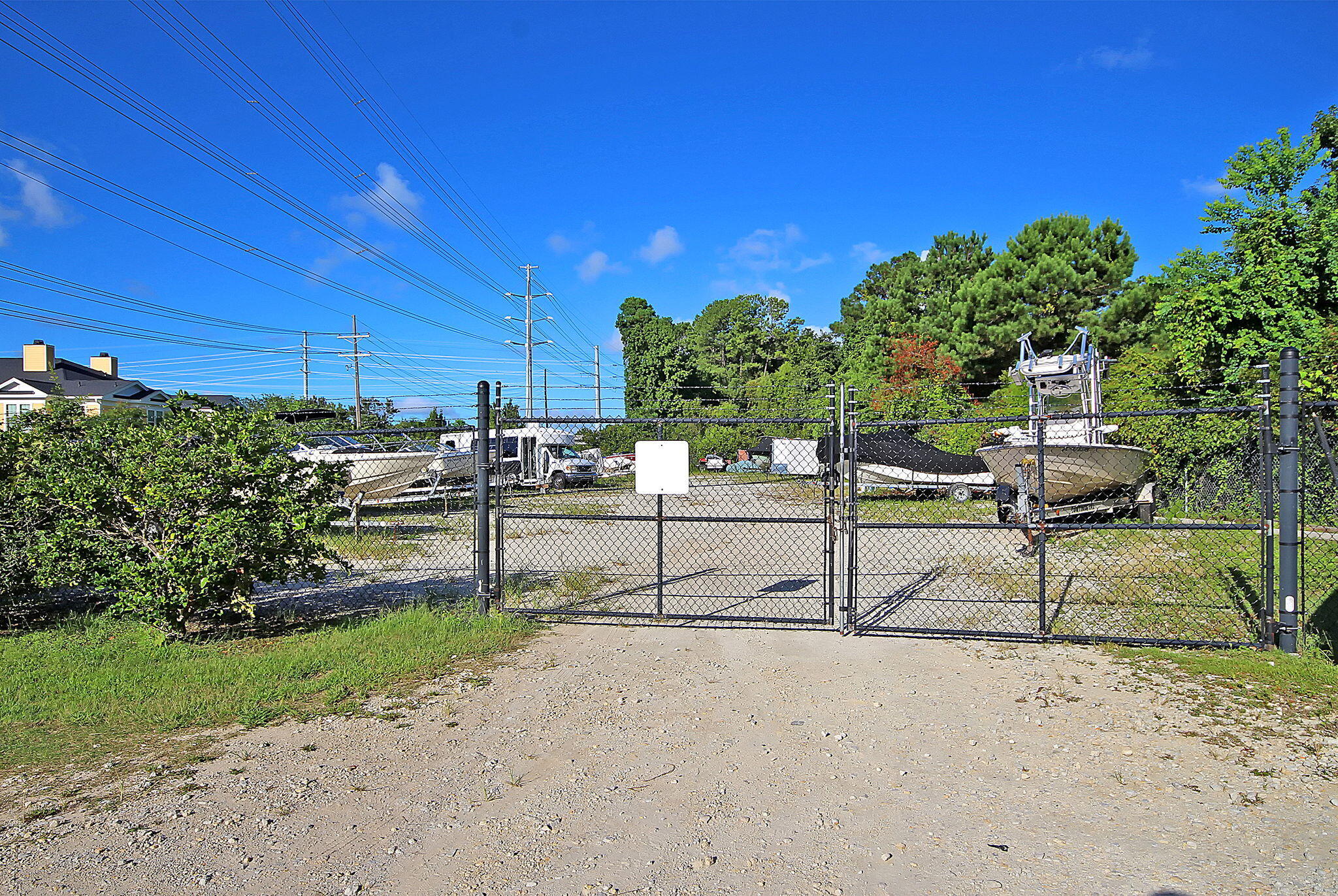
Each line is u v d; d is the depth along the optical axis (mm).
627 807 3732
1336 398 12031
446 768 4203
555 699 5297
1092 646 6352
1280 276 13531
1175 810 3611
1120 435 15727
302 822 3605
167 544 6691
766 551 12539
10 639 6984
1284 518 6000
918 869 3166
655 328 66875
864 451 20969
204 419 7074
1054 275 28750
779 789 3918
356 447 17562
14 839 3469
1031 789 3873
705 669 5973
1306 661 5715
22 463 7504
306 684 5574
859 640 6723
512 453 27547
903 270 45125
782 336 79312
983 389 29703
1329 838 3324
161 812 3711
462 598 8461
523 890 3039
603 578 9859
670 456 7414
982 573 9727
